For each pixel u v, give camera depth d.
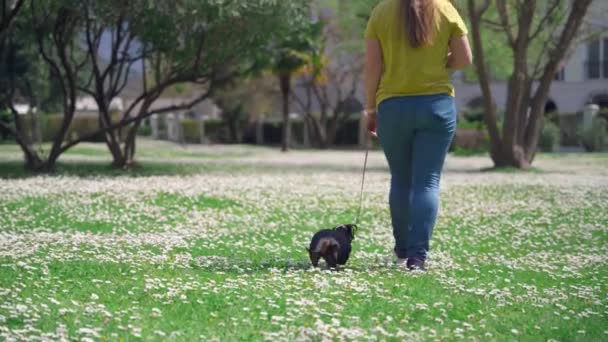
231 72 24.88
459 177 22.66
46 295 5.67
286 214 12.53
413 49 7.07
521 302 5.97
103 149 41.09
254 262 7.70
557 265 8.10
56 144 23.30
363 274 6.92
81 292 5.84
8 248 8.07
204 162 31.88
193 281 6.30
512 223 11.88
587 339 4.92
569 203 14.90
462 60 7.21
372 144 54.50
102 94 24.14
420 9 7.04
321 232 7.29
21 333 4.48
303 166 29.53
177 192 15.63
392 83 7.21
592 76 49.72
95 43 23.34
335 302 5.68
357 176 22.86
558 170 26.56
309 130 58.66
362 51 48.41
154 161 31.98
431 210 7.24
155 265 7.27
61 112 50.66
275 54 27.09
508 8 28.55
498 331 5.07
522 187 18.59
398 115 7.20
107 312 5.05
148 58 24.33
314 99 68.94
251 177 21.67
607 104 50.09
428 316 5.34
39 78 31.27
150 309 5.33
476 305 5.77
